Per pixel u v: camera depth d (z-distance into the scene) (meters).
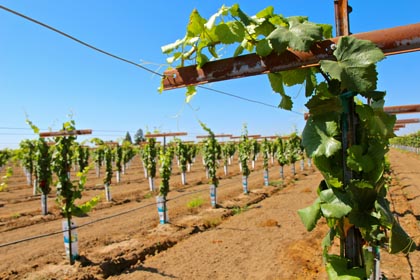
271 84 1.91
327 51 1.52
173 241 7.75
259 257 6.62
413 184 15.73
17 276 5.85
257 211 10.98
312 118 1.66
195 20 1.63
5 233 8.97
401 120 7.50
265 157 18.05
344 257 1.66
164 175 9.23
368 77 1.39
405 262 5.75
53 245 7.78
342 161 1.62
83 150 17.03
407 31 1.39
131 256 6.66
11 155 19.06
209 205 12.12
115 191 16.77
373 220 1.53
